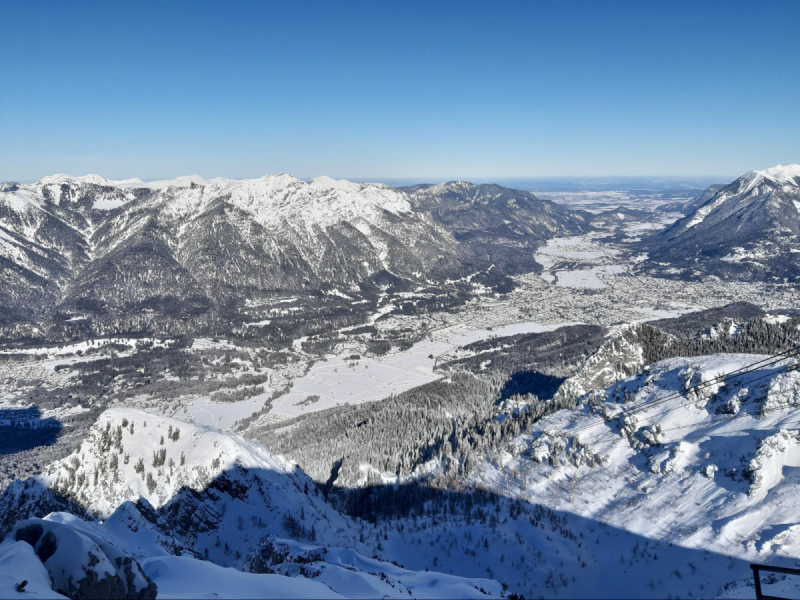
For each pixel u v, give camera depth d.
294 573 77.12
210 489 125.00
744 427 128.12
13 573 33.47
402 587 72.00
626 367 188.50
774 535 97.69
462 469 156.50
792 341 168.00
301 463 195.50
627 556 108.31
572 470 142.75
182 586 49.12
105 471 124.19
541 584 104.38
